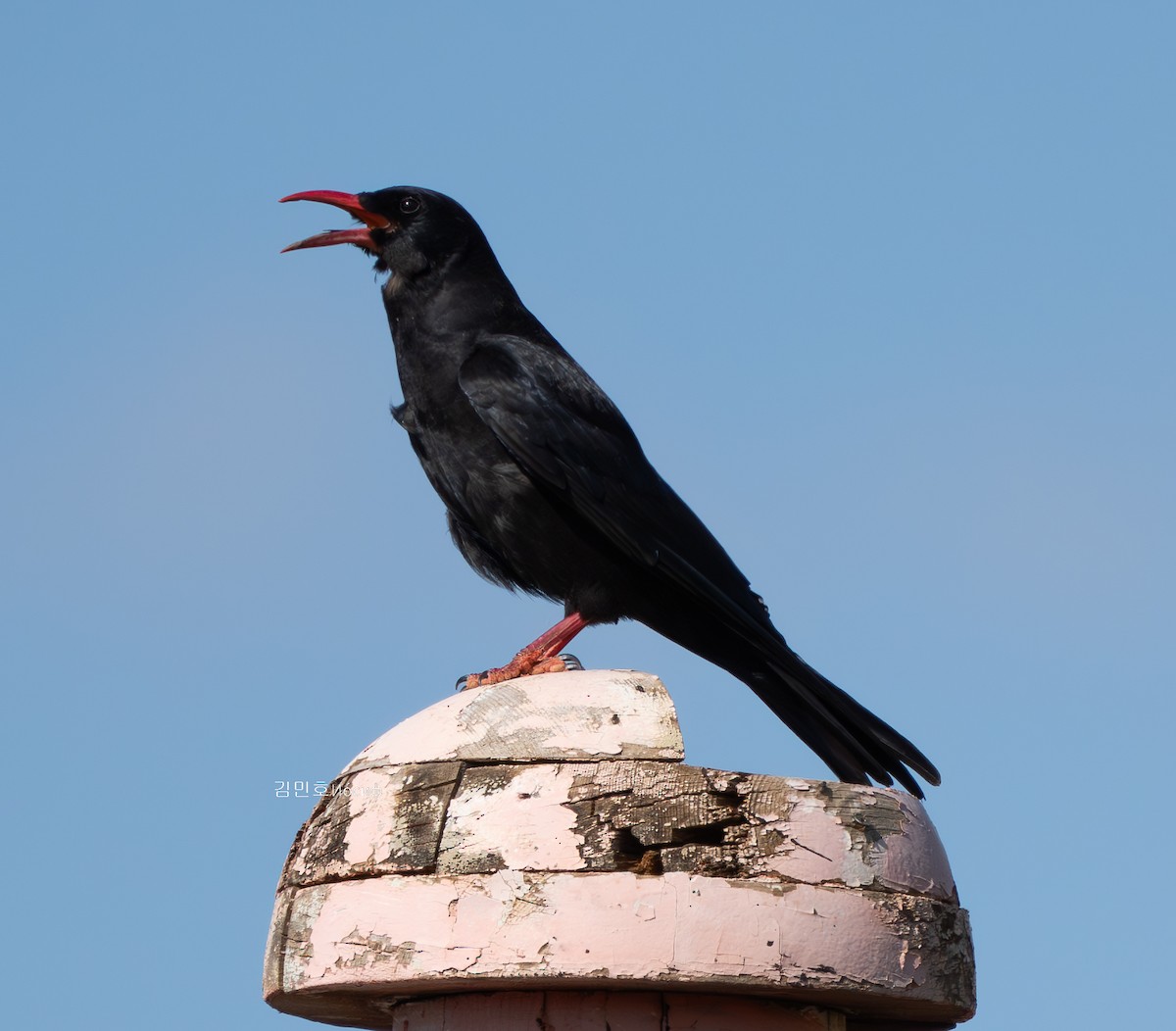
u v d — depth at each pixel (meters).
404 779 8.20
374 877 8.03
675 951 7.43
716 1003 7.95
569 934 7.48
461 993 8.15
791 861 7.71
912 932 7.96
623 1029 7.86
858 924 7.76
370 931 7.89
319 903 8.21
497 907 7.61
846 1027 8.55
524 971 7.48
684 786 7.77
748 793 7.82
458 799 7.95
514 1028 7.96
